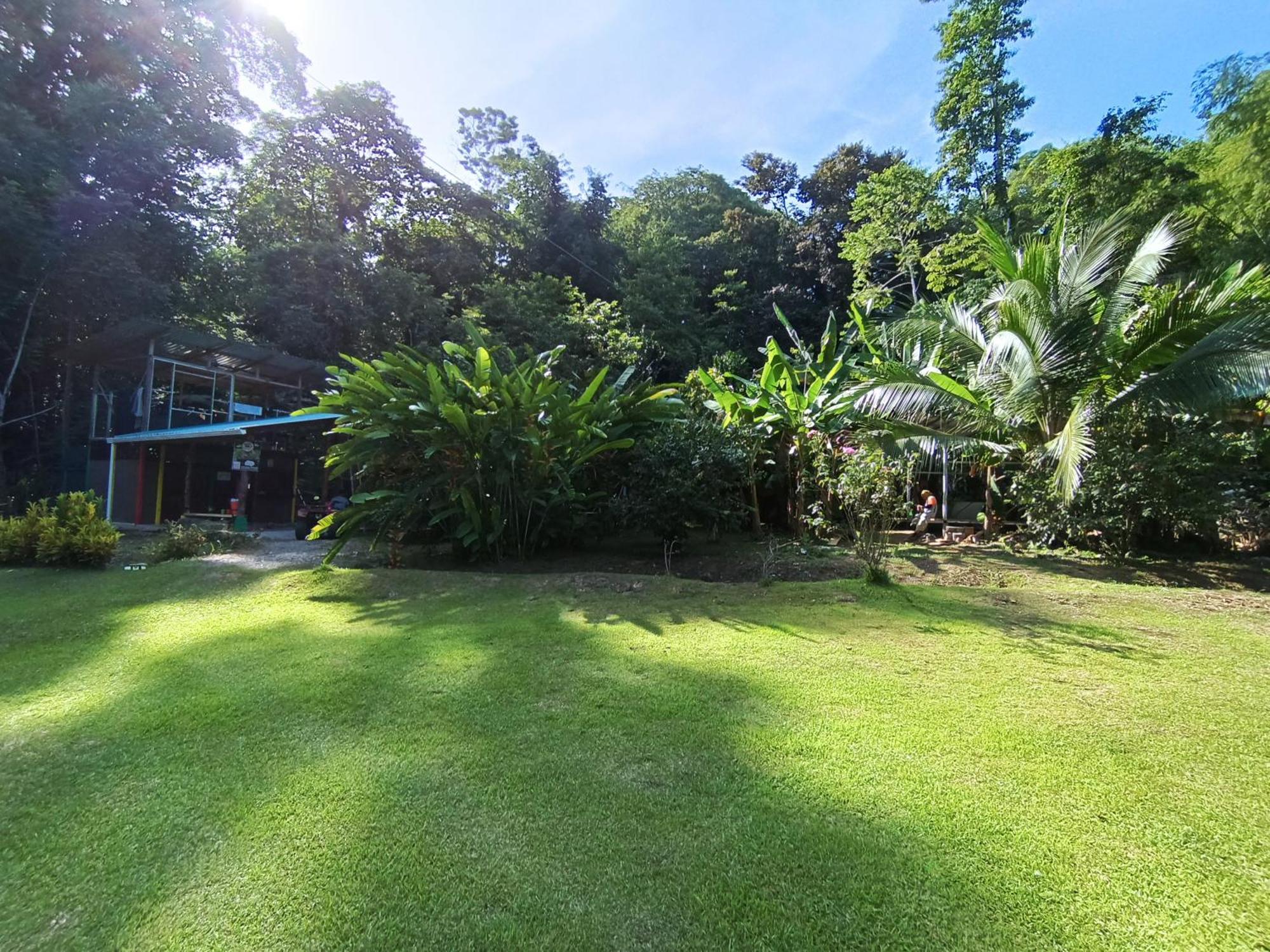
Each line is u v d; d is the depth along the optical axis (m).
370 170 20.88
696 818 2.18
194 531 8.77
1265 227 11.01
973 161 17.34
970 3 16.03
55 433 16.30
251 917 1.74
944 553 8.36
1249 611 5.21
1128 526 7.52
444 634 4.63
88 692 3.53
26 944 1.67
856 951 1.59
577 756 2.67
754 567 7.32
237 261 17.05
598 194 28.58
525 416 7.16
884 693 3.33
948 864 1.91
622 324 23.17
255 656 4.16
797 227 32.06
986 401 9.00
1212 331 7.25
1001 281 10.87
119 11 14.42
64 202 12.70
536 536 8.02
